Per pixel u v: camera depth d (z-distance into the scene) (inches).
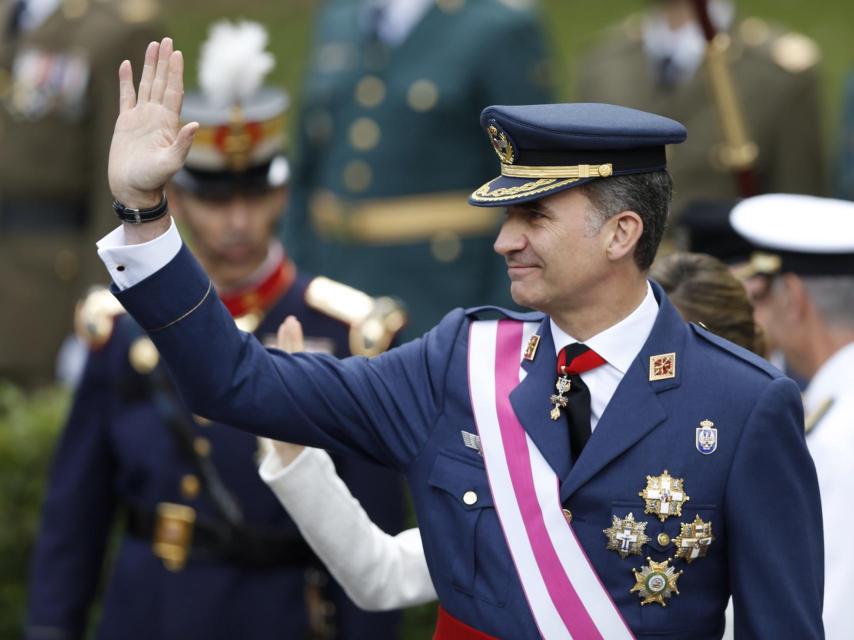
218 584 610.2
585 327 434.3
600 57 1081.4
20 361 1023.0
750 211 601.3
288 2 2401.6
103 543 653.3
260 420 440.5
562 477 427.2
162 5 2385.6
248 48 614.9
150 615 618.5
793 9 2336.4
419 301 998.4
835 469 528.7
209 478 614.9
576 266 424.8
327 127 1031.0
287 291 633.0
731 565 425.4
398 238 999.0
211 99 615.2
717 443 423.5
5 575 809.5
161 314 426.3
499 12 997.8
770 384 427.5
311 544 495.8
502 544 428.8
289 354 454.3
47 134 1015.6
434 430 443.5
